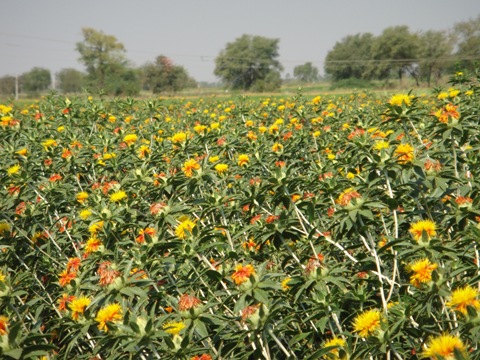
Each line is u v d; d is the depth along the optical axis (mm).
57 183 6188
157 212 4426
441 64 85625
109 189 5785
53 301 4566
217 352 3521
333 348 2920
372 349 3102
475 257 3568
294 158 8023
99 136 9156
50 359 3984
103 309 3543
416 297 3475
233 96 29906
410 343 3283
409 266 3613
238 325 3824
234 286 3875
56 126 10656
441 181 4055
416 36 90062
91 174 7789
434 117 5855
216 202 4730
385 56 93375
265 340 3283
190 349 3191
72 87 119688
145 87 99188
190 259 4039
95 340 4219
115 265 3855
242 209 5645
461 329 2838
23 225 5480
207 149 7254
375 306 3848
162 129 9891
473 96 8492
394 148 4215
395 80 103500
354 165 5273
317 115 10930
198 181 5160
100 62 88062
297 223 4277
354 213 3812
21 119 11289
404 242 3605
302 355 3799
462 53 85250
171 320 3680
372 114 11469
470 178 4355
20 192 5629
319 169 5508
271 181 4215
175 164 7031
